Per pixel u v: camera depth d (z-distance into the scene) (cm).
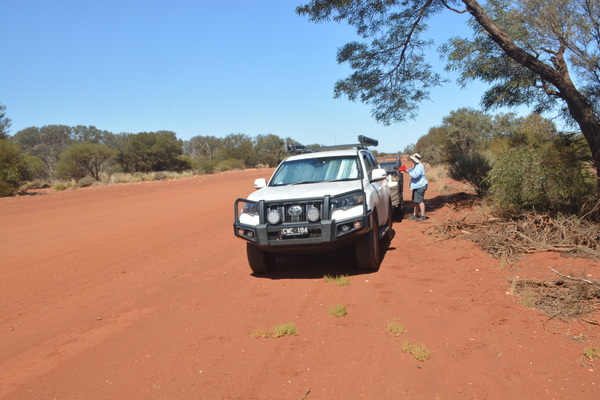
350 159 775
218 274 709
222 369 387
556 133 959
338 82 1184
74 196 2267
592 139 803
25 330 511
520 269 628
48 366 412
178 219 1349
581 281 535
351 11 1088
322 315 499
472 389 335
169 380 373
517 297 520
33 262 852
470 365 370
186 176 4303
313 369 377
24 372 402
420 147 4528
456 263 679
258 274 697
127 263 816
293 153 919
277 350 417
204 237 1043
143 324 507
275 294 586
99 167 4038
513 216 891
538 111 1005
